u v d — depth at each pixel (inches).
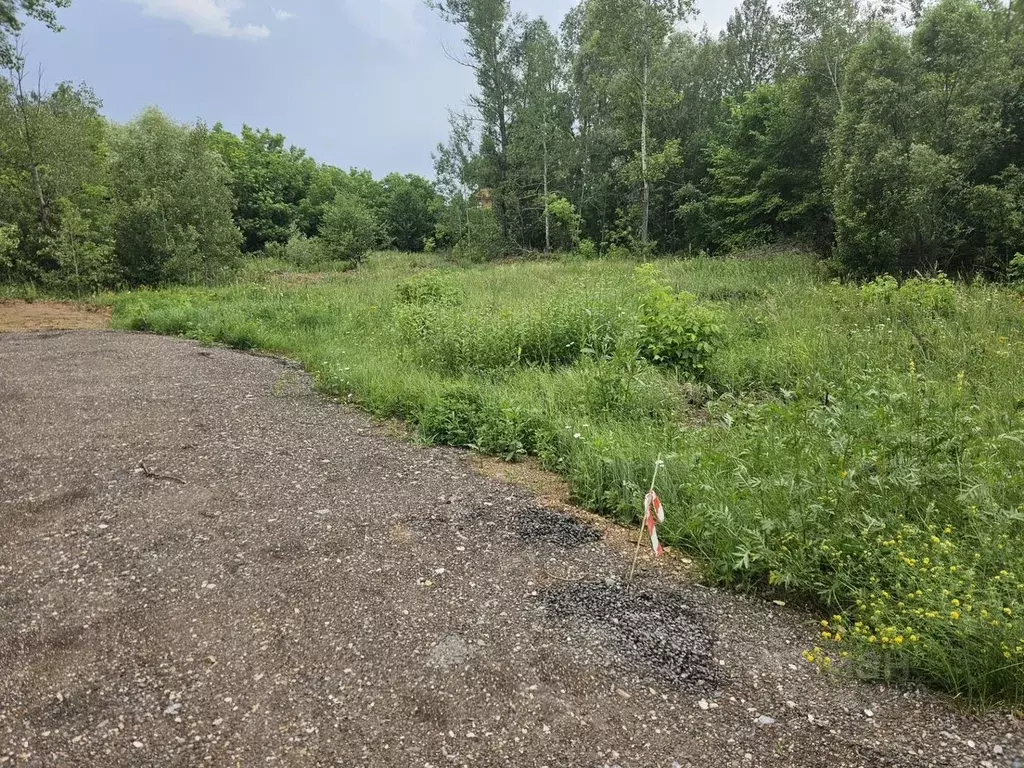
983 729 103.0
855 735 102.7
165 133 828.0
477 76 1302.9
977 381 254.5
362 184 1989.4
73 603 139.7
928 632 116.3
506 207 1296.8
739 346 336.8
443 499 188.9
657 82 1074.1
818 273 605.3
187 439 238.7
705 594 143.4
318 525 172.7
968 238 538.0
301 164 1916.8
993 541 134.3
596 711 108.6
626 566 154.3
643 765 97.9
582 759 99.0
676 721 106.3
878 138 534.6
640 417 243.6
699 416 259.6
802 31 840.9
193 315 510.3
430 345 343.3
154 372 346.0
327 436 244.5
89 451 225.9
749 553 144.8
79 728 105.3
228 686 115.1
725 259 776.3
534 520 175.5
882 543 135.2
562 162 1227.9
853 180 543.8
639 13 997.8
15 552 160.2
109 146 857.5
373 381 296.2
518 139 1270.9
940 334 311.3
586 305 354.0
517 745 101.7
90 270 732.7
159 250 799.1
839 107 768.9
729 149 991.0
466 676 116.8
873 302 386.3
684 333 320.2
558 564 154.6
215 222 854.5
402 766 98.0
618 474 189.6
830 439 172.2
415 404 268.5
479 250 1227.2
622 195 1204.5
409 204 1705.2
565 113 1296.8
